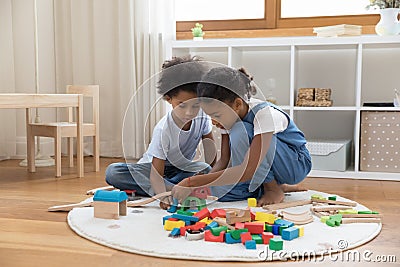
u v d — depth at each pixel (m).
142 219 1.63
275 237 1.43
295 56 2.77
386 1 2.63
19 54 3.24
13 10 3.21
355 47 2.79
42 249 1.35
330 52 2.99
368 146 2.56
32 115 3.21
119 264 1.24
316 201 1.88
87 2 3.20
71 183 2.33
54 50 3.26
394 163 2.53
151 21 3.11
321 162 2.61
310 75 3.03
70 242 1.41
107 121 3.23
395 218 1.70
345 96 2.98
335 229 1.52
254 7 3.18
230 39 2.76
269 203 1.84
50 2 3.23
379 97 2.94
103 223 1.57
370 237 1.45
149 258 1.28
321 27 2.82
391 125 2.52
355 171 2.55
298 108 2.66
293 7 3.10
